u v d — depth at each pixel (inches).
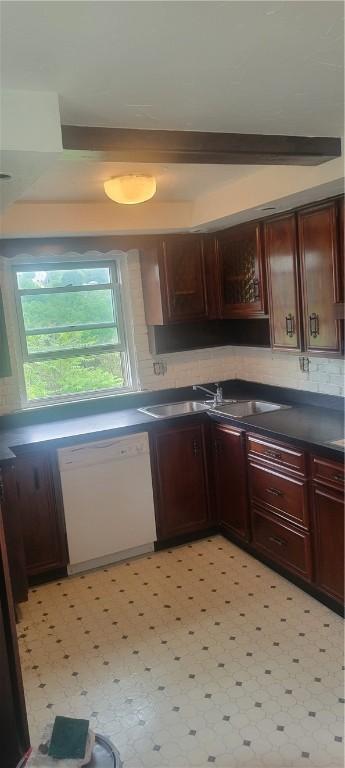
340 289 114.5
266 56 60.4
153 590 132.1
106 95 67.6
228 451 147.1
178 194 133.2
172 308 156.7
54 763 63.7
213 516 158.6
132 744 86.5
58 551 139.6
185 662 105.1
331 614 116.3
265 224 135.5
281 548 130.1
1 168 71.4
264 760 81.9
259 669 101.3
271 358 163.2
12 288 149.9
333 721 88.0
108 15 49.4
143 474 146.6
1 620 78.4
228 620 117.2
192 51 58.0
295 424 129.6
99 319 163.8
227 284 156.4
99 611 125.0
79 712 94.4
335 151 94.8
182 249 156.3
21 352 153.4
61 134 69.5
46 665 107.5
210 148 85.0
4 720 78.9
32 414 152.7
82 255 157.6
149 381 169.0
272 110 77.5
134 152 81.4
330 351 120.2
